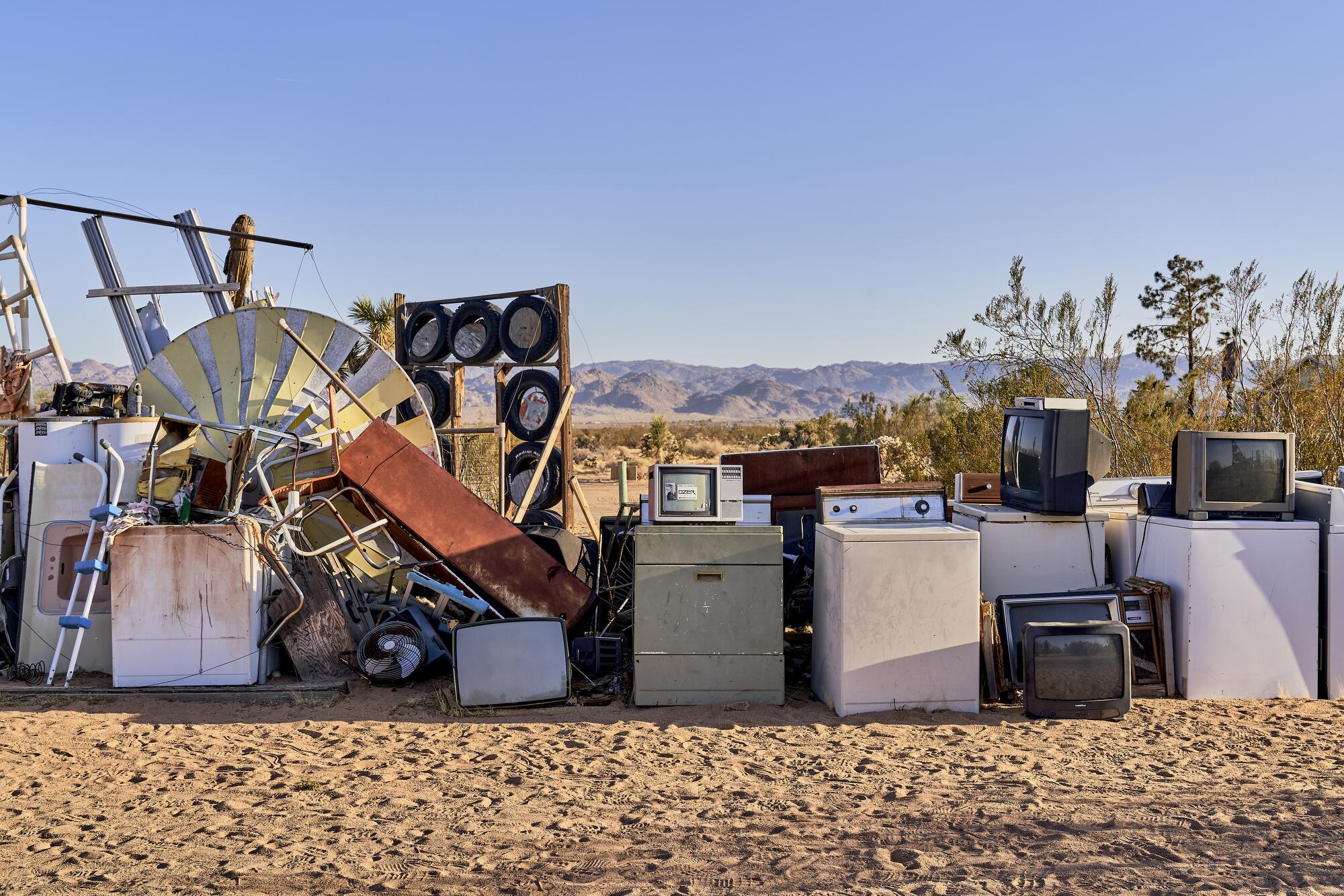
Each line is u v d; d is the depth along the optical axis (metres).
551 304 13.23
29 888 4.11
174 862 4.37
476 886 4.08
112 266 12.66
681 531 7.23
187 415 10.16
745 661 7.24
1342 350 12.75
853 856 4.32
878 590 6.89
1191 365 15.47
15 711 7.14
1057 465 7.60
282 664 8.18
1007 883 3.99
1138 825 4.64
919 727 6.59
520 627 7.26
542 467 12.63
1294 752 5.94
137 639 7.54
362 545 8.39
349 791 5.39
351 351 10.54
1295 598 7.20
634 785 5.44
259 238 12.86
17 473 8.69
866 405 39.50
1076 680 6.71
